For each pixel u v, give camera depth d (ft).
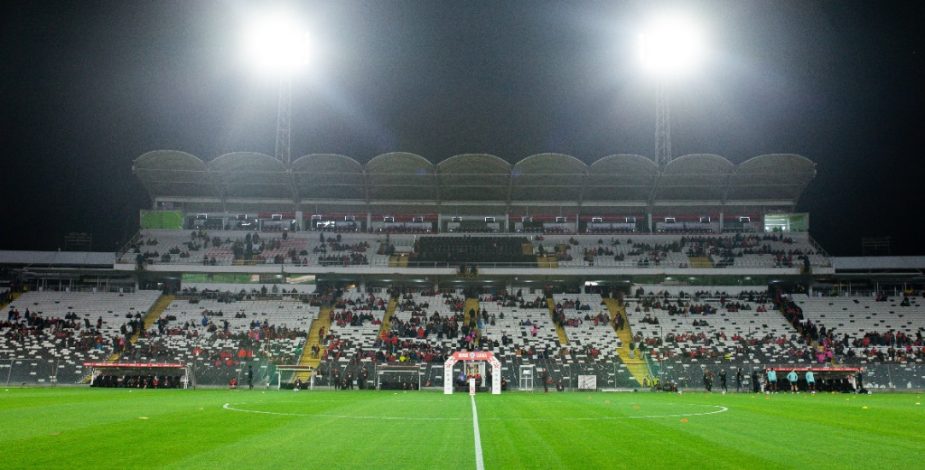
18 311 245.86
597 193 292.20
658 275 271.90
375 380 193.67
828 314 253.24
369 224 299.17
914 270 276.21
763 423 80.12
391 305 261.03
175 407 101.91
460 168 273.75
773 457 52.60
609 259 275.39
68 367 194.80
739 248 281.33
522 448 56.75
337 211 300.40
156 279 279.49
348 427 73.05
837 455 53.83
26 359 194.70
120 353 217.36
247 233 286.87
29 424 74.13
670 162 272.51
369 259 275.80
